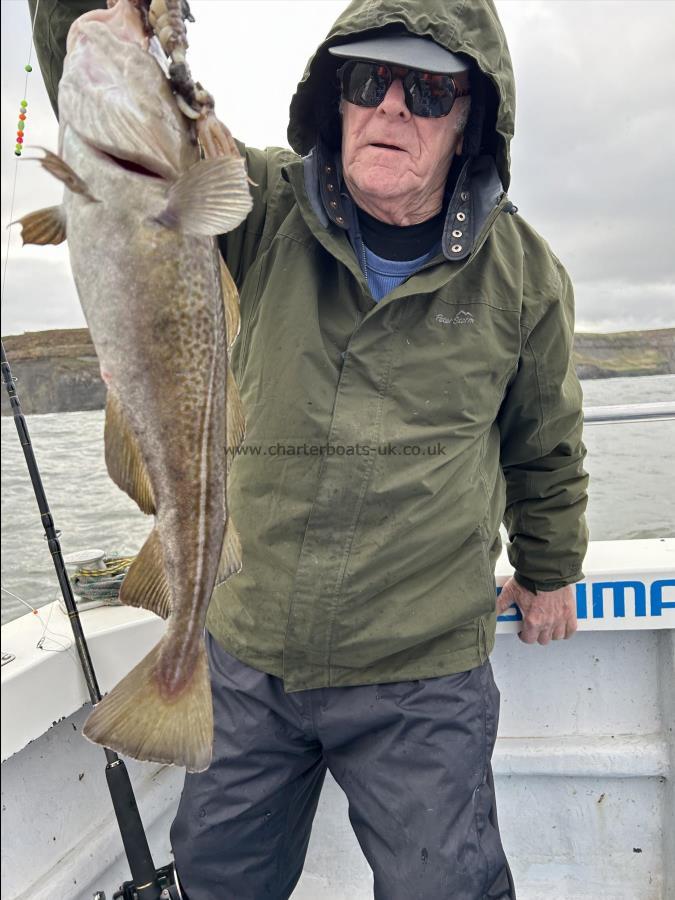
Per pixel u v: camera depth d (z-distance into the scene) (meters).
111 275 1.06
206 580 1.20
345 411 1.61
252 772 1.76
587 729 2.43
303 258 1.67
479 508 1.72
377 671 1.69
